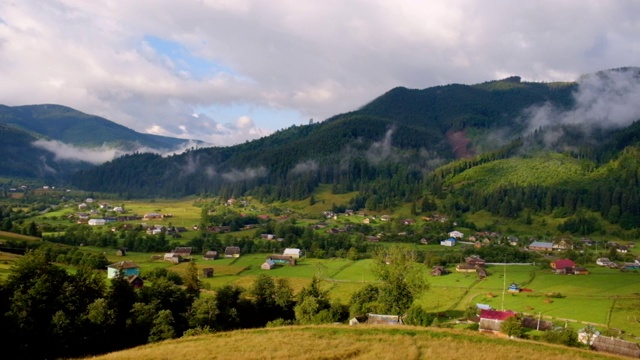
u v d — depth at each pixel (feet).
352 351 152.15
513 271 513.04
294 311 343.26
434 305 385.09
